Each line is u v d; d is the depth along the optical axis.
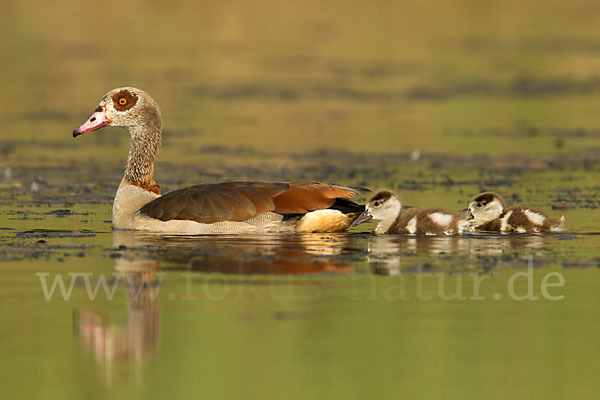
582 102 35.72
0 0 57.28
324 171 23.59
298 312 11.82
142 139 16.98
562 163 24.50
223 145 27.66
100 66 41.75
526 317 11.73
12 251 14.70
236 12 56.84
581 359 10.44
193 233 15.70
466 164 24.50
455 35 51.56
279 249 14.68
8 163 24.77
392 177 22.73
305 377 9.93
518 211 16.41
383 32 52.09
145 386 9.71
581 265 13.84
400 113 33.44
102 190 21.19
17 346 10.75
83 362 10.34
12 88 37.25
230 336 10.98
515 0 62.38
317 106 34.91
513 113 33.44
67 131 30.33
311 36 50.72
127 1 57.56
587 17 57.62
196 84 38.69
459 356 10.53
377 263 13.94
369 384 9.76
